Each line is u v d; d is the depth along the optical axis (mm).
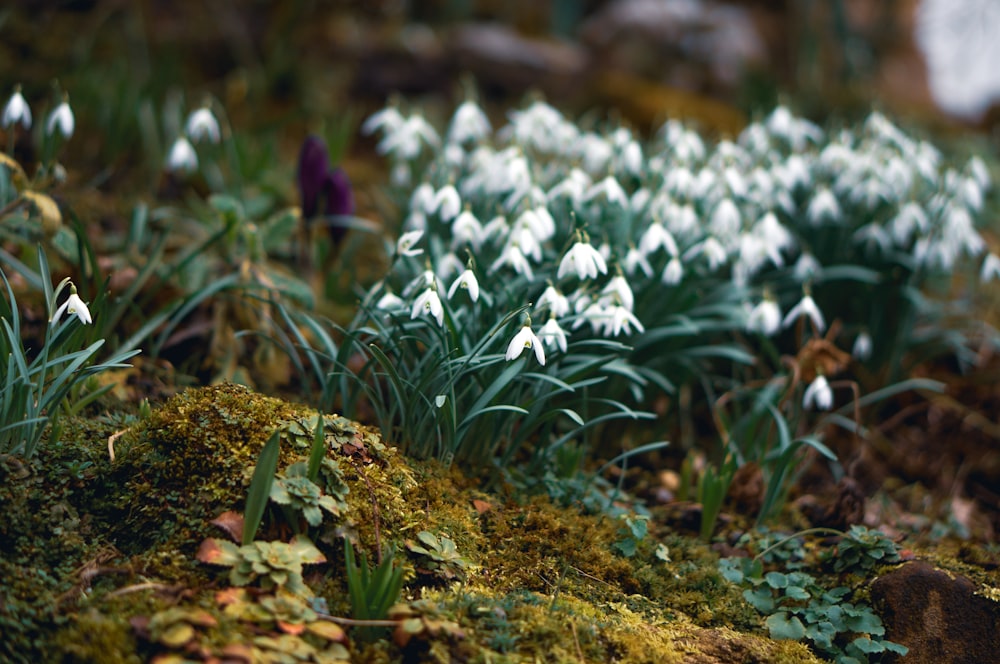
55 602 1635
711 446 3070
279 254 3484
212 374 2764
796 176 3154
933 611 2080
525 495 2371
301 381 2695
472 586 1937
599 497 2498
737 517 2611
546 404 2584
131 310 2809
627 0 6770
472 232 2557
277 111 5070
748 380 3125
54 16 4828
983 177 3172
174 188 3881
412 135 3195
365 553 1843
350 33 5793
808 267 3070
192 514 1833
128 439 2025
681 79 6250
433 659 1664
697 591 2186
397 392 2230
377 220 4027
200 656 1494
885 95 6770
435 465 2281
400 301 2371
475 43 5938
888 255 3242
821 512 2662
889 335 3332
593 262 2264
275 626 1623
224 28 5508
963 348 3389
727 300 2939
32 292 2695
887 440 3260
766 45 6980
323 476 1922
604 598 2064
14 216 2568
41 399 1901
